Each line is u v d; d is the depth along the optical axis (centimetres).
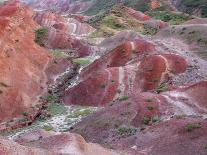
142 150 3694
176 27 9469
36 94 6450
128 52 7281
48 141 3094
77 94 6325
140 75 6469
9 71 6259
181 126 3803
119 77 6438
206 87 4822
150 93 5016
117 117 4588
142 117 4447
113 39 10538
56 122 5384
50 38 10406
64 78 7431
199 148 3428
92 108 5919
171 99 4766
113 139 4188
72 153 2795
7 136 4859
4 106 5594
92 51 9975
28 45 7519
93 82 6359
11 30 7212
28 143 3241
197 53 7644
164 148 3600
